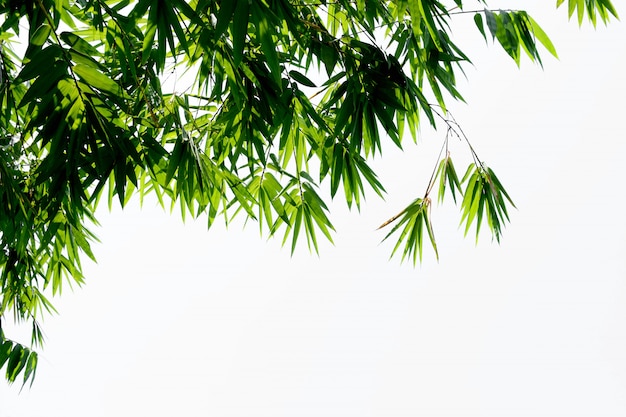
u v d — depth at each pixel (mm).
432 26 1587
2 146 1846
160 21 1360
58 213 2268
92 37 2117
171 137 2271
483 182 2361
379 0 1949
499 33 1891
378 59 1887
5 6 1447
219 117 2008
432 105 1938
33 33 1364
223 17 1163
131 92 2121
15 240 2330
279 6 1374
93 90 1400
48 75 1330
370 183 2207
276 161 2355
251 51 1865
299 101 1931
